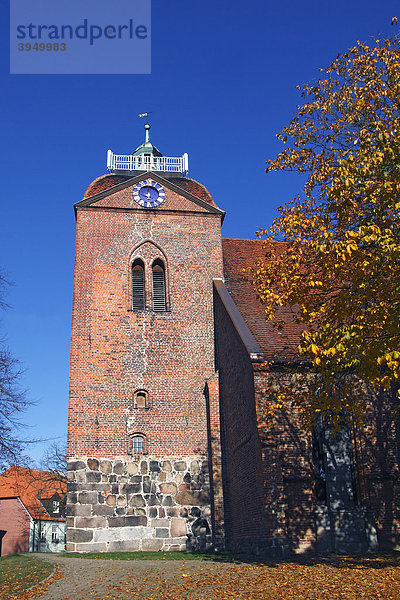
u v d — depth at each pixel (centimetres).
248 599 1334
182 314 2922
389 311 1448
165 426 2717
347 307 1548
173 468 2659
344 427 2253
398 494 2180
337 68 1991
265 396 2155
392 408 2173
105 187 3109
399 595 1305
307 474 2136
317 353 1463
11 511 5738
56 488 5681
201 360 2858
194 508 2614
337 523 2125
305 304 1655
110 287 2900
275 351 2291
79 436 2625
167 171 3309
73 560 2192
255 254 3294
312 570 1652
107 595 1470
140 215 3066
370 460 2214
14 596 1540
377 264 1474
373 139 1756
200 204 3136
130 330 2844
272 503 2045
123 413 2700
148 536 2548
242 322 2505
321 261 1599
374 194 1526
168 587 1516
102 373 2741
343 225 1633
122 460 2628
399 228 1529
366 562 1772
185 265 3023
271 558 1966
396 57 1836
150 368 2795
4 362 2722
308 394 1700
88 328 2805
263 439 2105
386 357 1327
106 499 2566
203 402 2784
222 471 2622
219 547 2505
